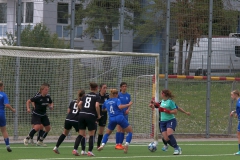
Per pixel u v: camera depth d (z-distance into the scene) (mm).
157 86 46969
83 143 38344
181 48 56969
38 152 39906
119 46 53219
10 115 49906
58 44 53656
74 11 51406
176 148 40125
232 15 59562
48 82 51406
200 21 57438
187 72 57375
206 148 46094
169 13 55062
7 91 49750
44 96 44125
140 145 48156
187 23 57031
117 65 52094
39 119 44281
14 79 49688
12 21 68062
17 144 46281
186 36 57031
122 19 53094
